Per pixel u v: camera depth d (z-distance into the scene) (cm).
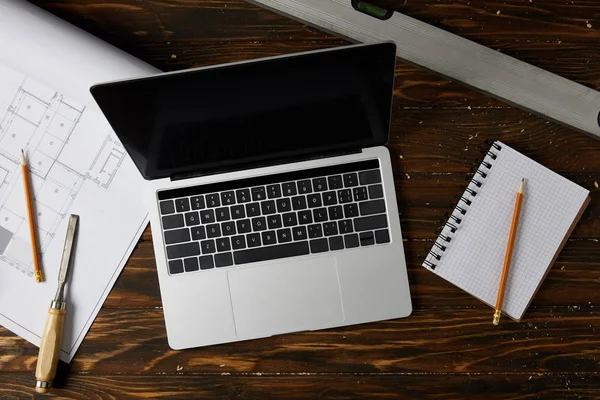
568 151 79
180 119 65
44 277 79
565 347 78
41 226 79
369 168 75
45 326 76
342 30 77
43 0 80
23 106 79
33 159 79
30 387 79
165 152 71
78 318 78
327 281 76
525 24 79
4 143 79
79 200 79
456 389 78
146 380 79
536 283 76
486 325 78
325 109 66
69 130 79
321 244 76
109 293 79
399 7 79
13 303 78
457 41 77
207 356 79
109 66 75
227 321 76
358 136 73
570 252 78
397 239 76
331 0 77
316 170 75
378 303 76
